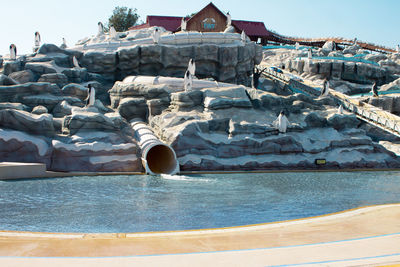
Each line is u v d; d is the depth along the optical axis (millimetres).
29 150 28688
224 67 51656
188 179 27734
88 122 31641
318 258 8680
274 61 83938
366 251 9297
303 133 36469
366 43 99188
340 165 35344
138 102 39750
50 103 36312
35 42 55094
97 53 47594
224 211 17609
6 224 15039
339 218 13797
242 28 93750
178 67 49781
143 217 16266
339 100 49844
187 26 70562
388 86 65250
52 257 8617
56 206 18375
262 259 8578
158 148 35062
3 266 7891
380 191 24062
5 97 35812
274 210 17953
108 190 22797
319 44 103000
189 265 8133
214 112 35906
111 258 8602
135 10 97438
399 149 42438
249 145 33656
